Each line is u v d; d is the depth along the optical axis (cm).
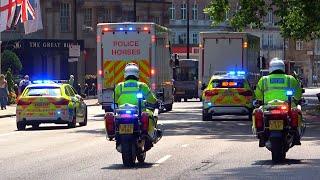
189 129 8188
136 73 4819
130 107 4659
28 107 8419
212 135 7281
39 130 8444
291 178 4028
